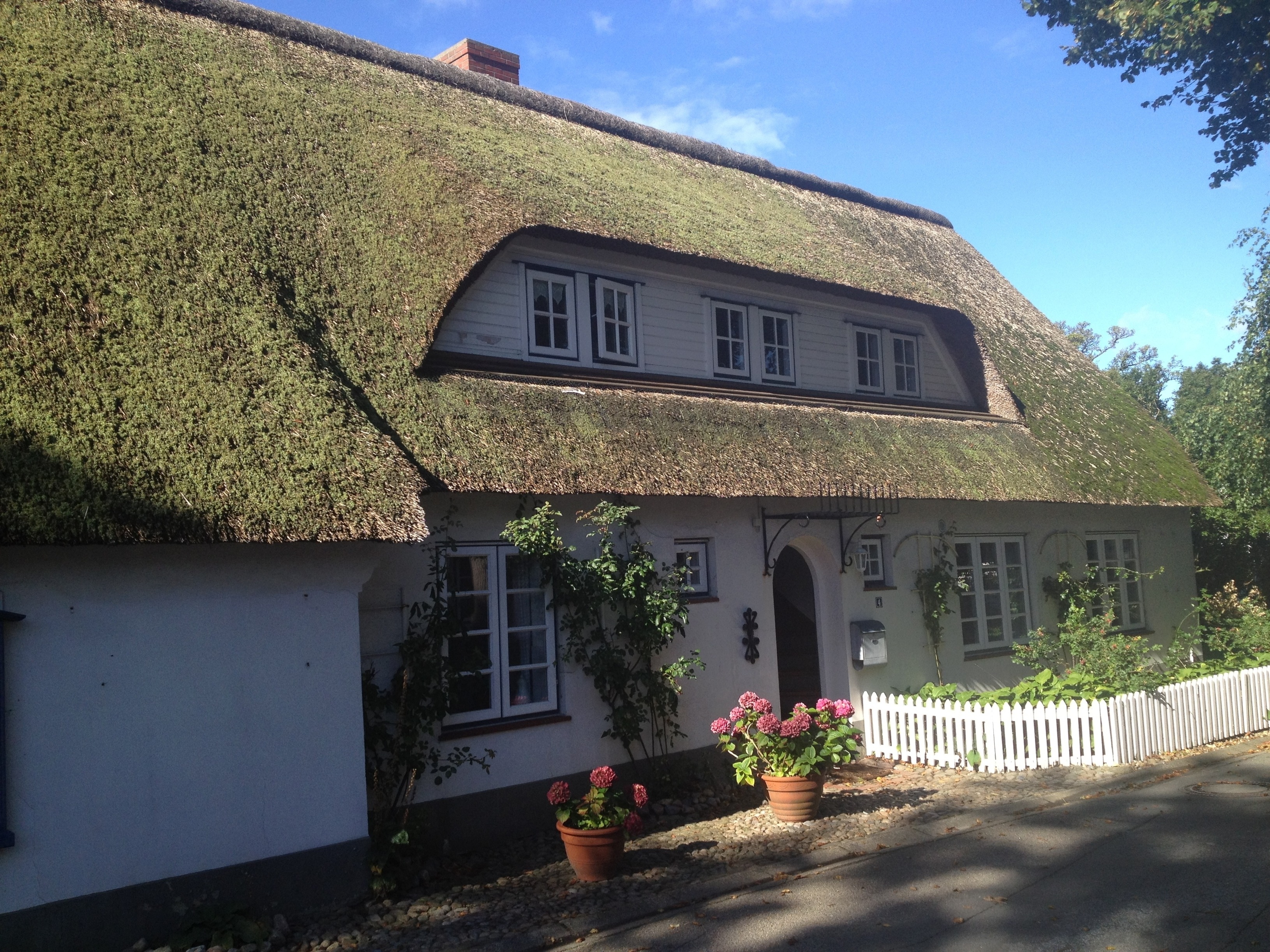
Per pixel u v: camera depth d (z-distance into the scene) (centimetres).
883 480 1175
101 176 766
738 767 912
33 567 592
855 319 1428
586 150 1341
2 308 632
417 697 788
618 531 983
